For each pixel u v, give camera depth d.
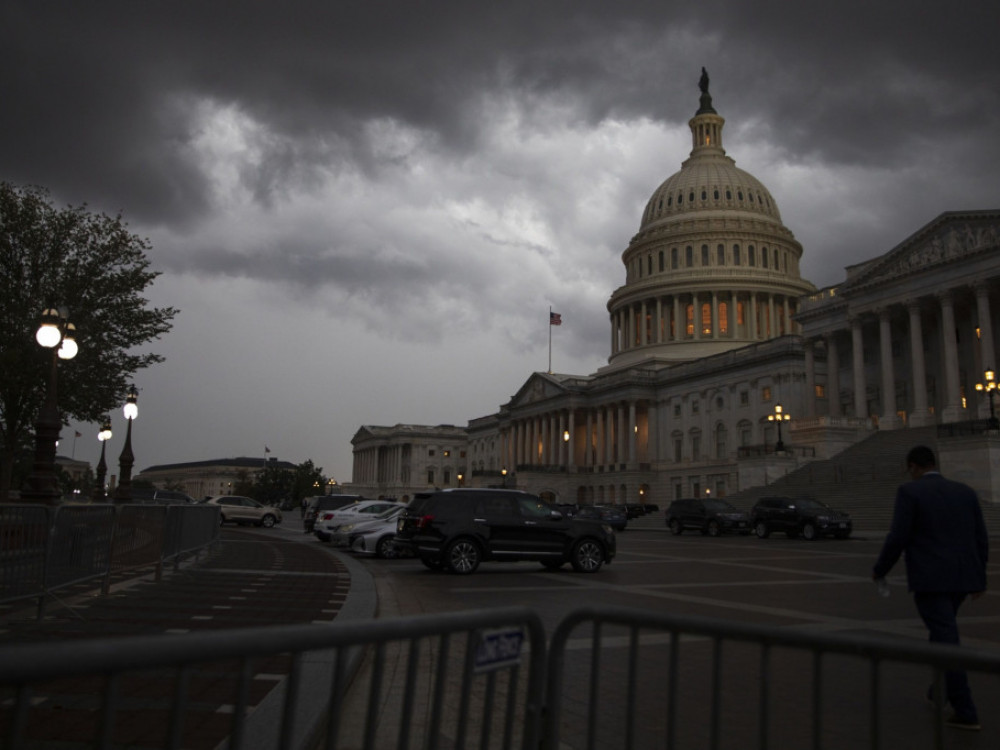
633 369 104.12
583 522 22.17
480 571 22.53
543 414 116.75
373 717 3.24
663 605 14.96
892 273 65.62
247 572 19.86
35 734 6.00
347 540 28.20
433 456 162.25
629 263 127.69
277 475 159.50
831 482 55.59
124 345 36.62
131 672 2.45
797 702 5.52
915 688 7.80
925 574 7.43
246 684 2.75
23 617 11.80
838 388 73.69
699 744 5.68
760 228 118.00
